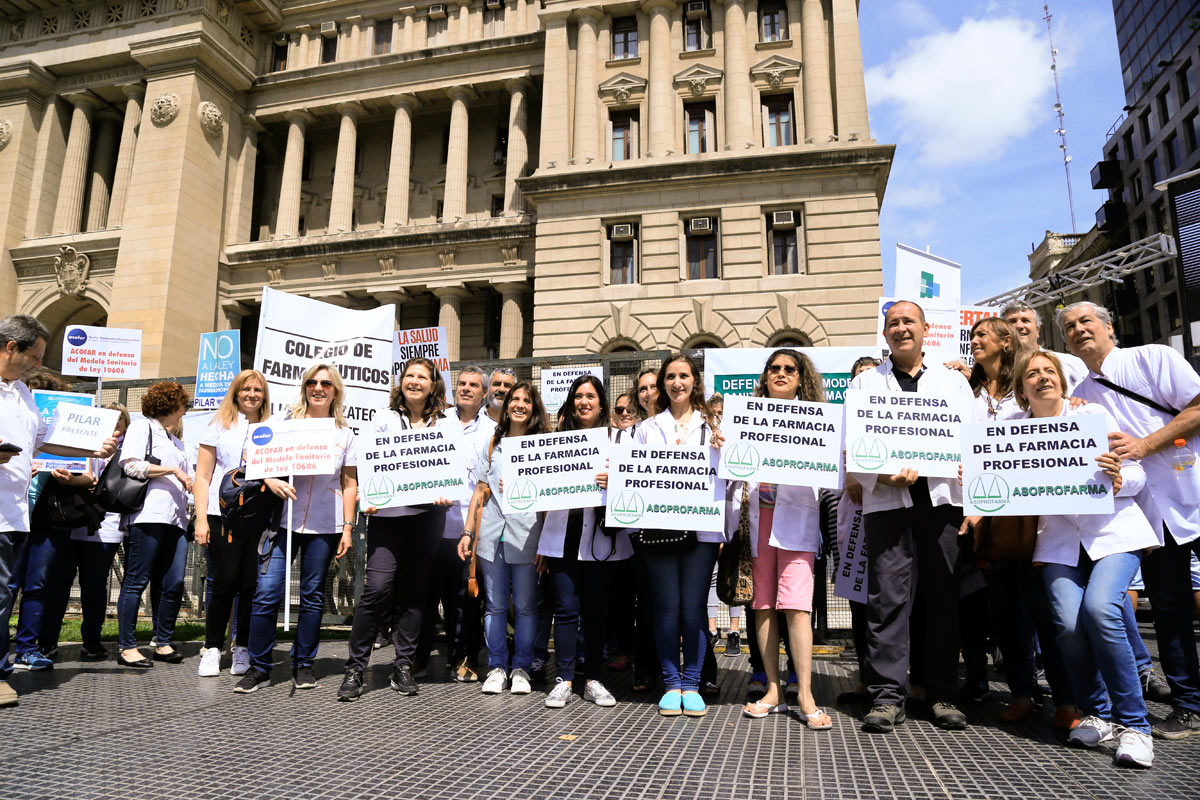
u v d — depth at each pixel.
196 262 28.67
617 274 25.86
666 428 5.25
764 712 4.79
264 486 5.87
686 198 25.25
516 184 28.70
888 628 4.61
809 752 4.02
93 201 31.25
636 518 4.87
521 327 28.86
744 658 7.55
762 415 4.79
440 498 5.47
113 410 6.09
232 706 5.07
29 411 5.38
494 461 5.83
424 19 31.89
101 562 7.03
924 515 4.70
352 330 8.08
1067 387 4.69
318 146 34.09
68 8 31.12
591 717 4.80
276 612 5.76
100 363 10.53
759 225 24.59
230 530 6.01
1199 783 3.50
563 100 27.02
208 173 29.56
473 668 6.13
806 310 23.73
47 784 3.47
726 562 5.23
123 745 4.11
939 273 9.09
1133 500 4.24
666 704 4.81
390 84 30.98
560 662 5.32
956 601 4.66
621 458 4.96
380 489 5.51
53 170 31.03
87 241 29.00
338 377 6.29
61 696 5.35
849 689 5.75
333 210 30.92
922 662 5.11
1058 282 20.11
